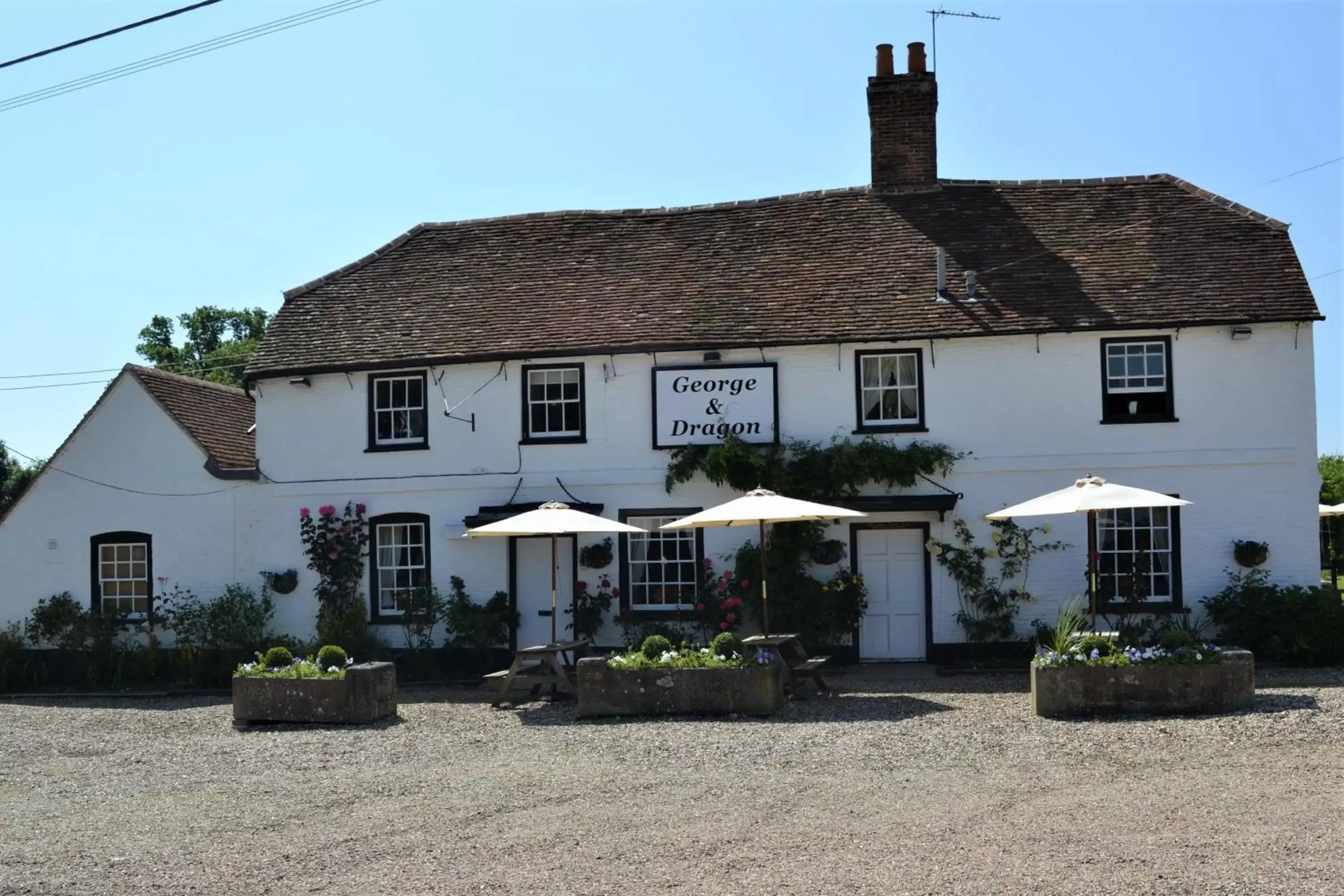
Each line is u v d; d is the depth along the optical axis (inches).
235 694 614.5
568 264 872.9
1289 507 722.8
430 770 468.4
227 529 836.6
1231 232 788.6
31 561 864.9
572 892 304.8
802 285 806.5
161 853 358.3
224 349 2201.0
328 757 508.7
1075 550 736.3
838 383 762.2
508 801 406.6
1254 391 729.0
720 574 766.5
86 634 829.2
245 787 451.5
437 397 812.0
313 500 824.9
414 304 863.1
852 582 741.9
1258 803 361.4
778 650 619.5
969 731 502.6
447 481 804.6
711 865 322.0
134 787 462.0
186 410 880.9
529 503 792.3
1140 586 730.8
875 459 735.7
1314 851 309.4
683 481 766.5
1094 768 422.3
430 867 332.2
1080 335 741.3
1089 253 791.7
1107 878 295.4
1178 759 432.1
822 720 546.6
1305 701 540.4
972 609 743.7
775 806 383.9
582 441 789.9
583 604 773.9
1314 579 718.5
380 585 813.2
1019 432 745.0
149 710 707.4
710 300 807.7
